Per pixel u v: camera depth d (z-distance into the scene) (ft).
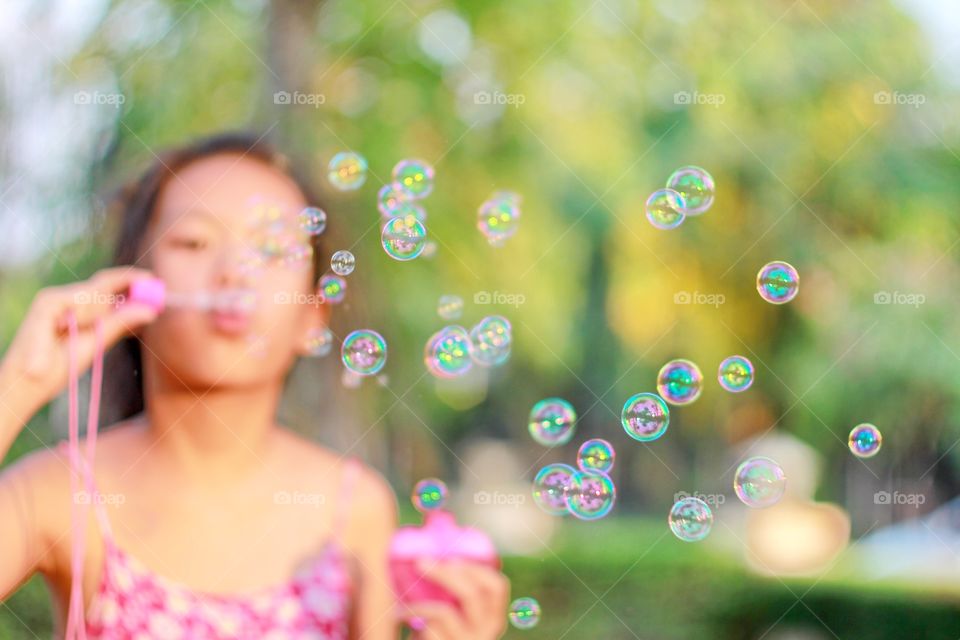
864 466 27.71
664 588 17.90
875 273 22.39
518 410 32.37
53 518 4.41
